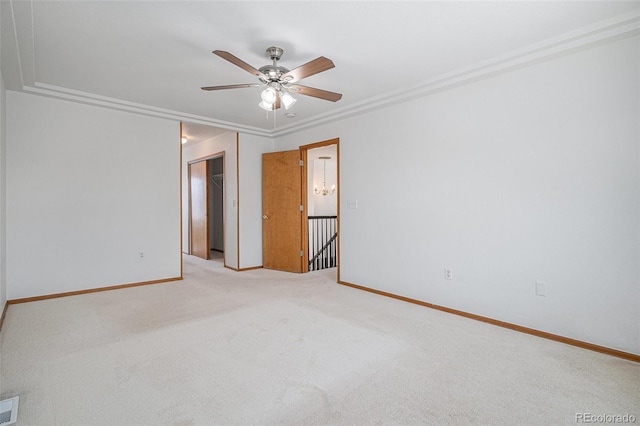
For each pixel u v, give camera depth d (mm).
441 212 3557
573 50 2590
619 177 2455
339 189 4789
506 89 3039
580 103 2621
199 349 2547
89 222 4176
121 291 4270
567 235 2703
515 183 2988
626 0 2119
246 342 2678
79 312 3404
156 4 2164
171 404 1853
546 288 2820
